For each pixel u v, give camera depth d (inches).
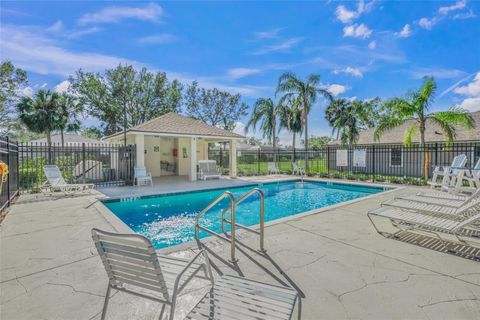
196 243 161.8
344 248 154.9
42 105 858.1
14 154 326.3
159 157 661.9
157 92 1189.1
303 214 236.1
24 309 97.7
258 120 965.2
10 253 151.7
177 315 93.0
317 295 104.9
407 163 674.2
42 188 382.6
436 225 159.9
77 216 238.1
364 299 102.2
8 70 903.7
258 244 160.7
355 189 485.1
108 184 467.2
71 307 98.6
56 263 138.1
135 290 88.0
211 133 571.8
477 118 675.4
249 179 561.3
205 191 425.4
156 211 322.7
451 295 105.1
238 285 86.6
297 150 708.7
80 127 988.6
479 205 167.9
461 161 317.7
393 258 140.9
